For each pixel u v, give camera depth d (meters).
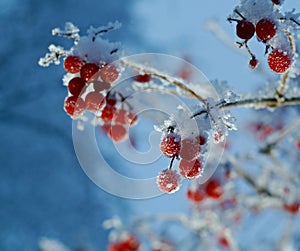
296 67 1.88
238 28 1.52
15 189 9.57
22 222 9.40
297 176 3.59
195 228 3.61
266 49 1.55
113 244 3.23
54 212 9.44
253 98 2.02
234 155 3.19
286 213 3.85
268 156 3.19
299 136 3.04
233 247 3.46
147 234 3.58
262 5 1.50
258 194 3.47
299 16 1.50
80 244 7.78
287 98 2.00
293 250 4.13
